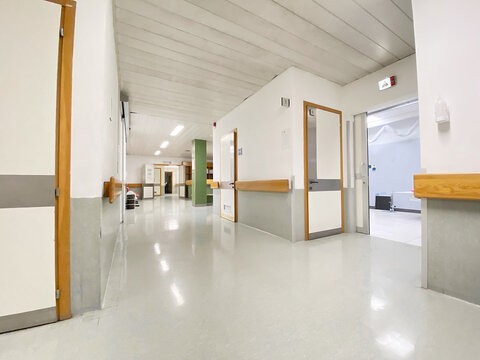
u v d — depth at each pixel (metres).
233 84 3.72
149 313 1.39
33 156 1.28
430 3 1.69
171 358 1.01
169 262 2.33
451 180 1.52
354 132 3.73
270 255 2.54
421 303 1.48
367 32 2.46
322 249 2.77
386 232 3.76
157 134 7.72
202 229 4.05
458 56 1.54
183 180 14.37
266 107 3.71
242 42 2.62
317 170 3.36
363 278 1.89
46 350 1.06
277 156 3.42
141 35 2.49
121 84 3.71
